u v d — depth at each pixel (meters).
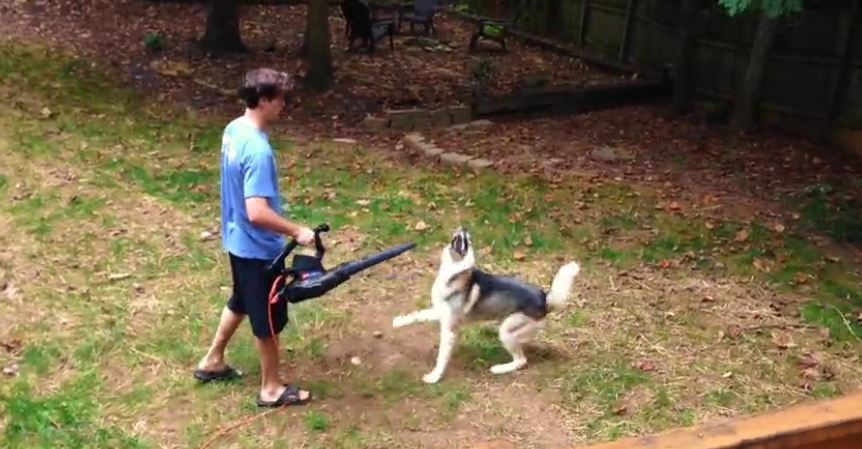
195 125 9.88
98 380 4.77
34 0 15.23
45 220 6.85
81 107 10.03
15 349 5.05
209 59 12.90
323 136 9.95
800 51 10.74
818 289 6.27
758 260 6.75
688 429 3.47
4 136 8.66
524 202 7.84
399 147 9.67
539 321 4.88
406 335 5.39
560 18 16.64
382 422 4.43
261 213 4.03
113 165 8.21
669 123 11.26
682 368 5.03
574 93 11.84
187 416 4.46
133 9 15.61
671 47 13.36
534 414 4.52
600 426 4.41
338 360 5.07
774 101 11.12
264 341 4.38
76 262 6.21
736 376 4.96
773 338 5.46
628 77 13.73
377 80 12.59
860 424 3.46
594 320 5.62
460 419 4.46
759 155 9.89
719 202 8.15
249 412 4.49
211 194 7.70
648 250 6.87
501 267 6.45
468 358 5.12
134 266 6.21
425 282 6.14
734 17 11.66
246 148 4.02
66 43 12.98
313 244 4.38
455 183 8.37
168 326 5.37
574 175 8.81
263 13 16.55
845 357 5.27
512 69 14.09
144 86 11.34
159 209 7.26
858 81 10.03
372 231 6.98
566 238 7.07
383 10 16.75
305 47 13.44
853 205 8.14
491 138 10.18
